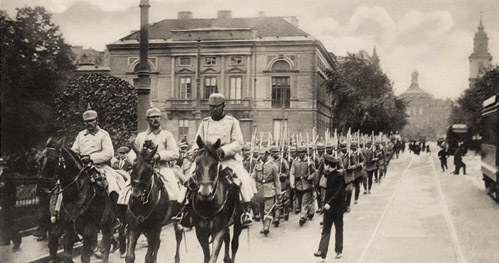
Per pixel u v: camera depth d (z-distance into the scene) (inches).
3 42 570.6
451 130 2063.2
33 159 476.1
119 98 620.7
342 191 427.2
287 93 1966.0
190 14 2039.9
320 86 1929.1
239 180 347.9
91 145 387.2
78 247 456.8
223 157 338.0
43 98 568.4
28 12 605.3
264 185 555.2
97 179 368.5
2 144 458.3
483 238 509.7
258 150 652.7
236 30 1985.7
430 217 645.3
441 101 3764.8
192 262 426.0
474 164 1673.2
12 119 487.2
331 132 1868.8
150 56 2018.9
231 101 1984.5
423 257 429.7
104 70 1466.5
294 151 747.4
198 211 327.6
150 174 335.6
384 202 804.0
